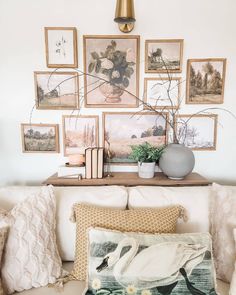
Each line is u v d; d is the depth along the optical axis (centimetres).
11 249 111
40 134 211
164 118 209
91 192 139
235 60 202
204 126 210
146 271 103
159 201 136
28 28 198
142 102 207
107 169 211
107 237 110
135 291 100
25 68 203
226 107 208
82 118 209
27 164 214
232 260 114
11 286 109
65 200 136
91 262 107
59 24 198
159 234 114
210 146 212
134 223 119
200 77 204
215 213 128
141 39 200
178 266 104
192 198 137
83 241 119
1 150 212
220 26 198
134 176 194
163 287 100
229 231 118
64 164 205
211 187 142
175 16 197
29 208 121
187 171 180
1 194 136
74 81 205
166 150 184
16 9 196
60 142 213
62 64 201
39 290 112
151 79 204
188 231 131
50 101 207
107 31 199
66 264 133
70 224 133
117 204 135
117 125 210
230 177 214
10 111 208
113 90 206
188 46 201
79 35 199
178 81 205
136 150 189
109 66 203
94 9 196
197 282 102
